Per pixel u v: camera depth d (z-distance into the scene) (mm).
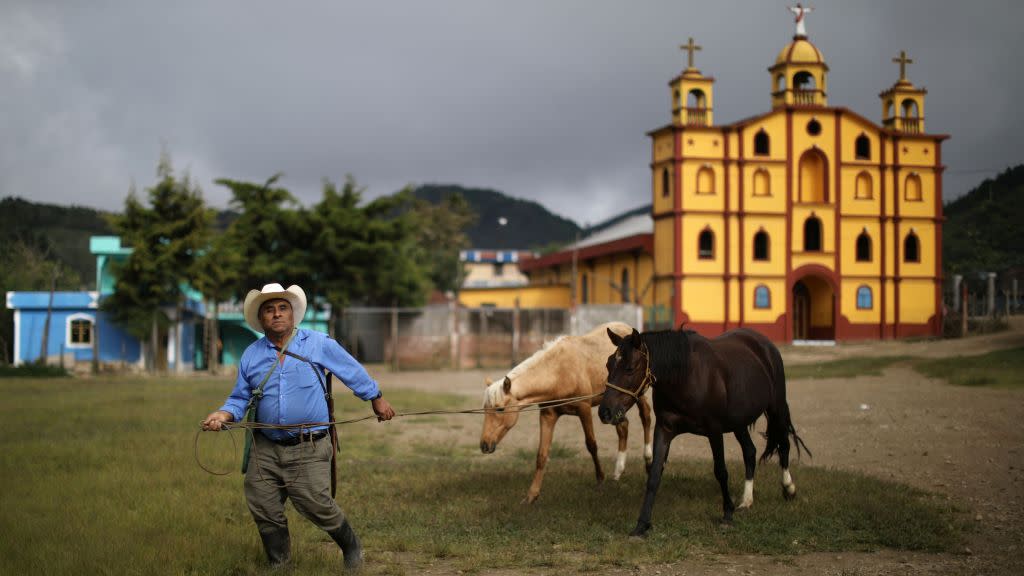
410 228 47281
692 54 50438
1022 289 63844
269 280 44438
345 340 43844
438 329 40938
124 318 39812
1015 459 11953
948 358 30297
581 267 67688
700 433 8609
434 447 14148
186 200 39875
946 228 80750
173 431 15188
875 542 7785
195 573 6566
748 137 50281
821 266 50719
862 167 51594
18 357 43719
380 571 7000
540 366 9758
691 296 49438
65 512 8523
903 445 13547
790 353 43344
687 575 6867
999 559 7238
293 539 7812
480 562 7172
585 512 8891
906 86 53375
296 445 6508
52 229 78312
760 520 8531
